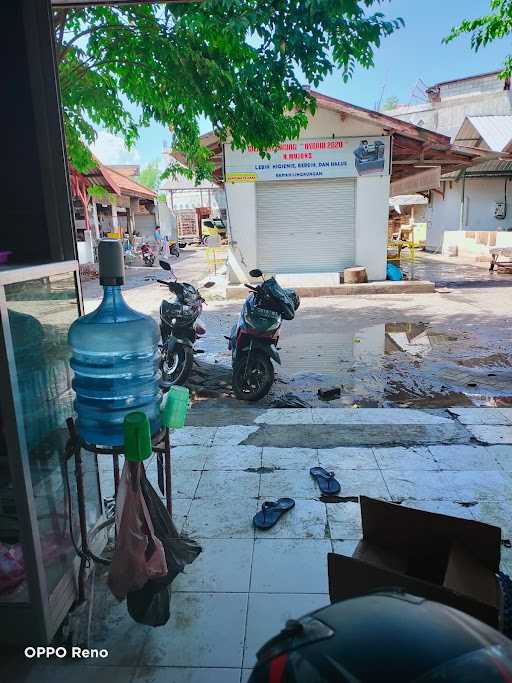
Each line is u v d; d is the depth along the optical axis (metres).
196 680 2.02
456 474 3.57
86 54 6.42
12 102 2.35
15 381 1.90
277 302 5.11
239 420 4.74
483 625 1.21
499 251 16.30
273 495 3.35
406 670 1.04
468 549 2.00
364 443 4.11
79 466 2.29
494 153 13.27
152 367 2.31
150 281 16.58
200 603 2.41
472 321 9.27
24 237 2.50
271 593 2.47
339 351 7.52
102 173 18.66
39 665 2.11
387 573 1.79
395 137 13.26
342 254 13.84
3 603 2.09
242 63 6.13
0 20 2.27
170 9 5.55
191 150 8.09
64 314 2.42
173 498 3.33
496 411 4.77
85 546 2.36
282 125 6.83
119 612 2.39
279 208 13.69
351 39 5.43
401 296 12.27
